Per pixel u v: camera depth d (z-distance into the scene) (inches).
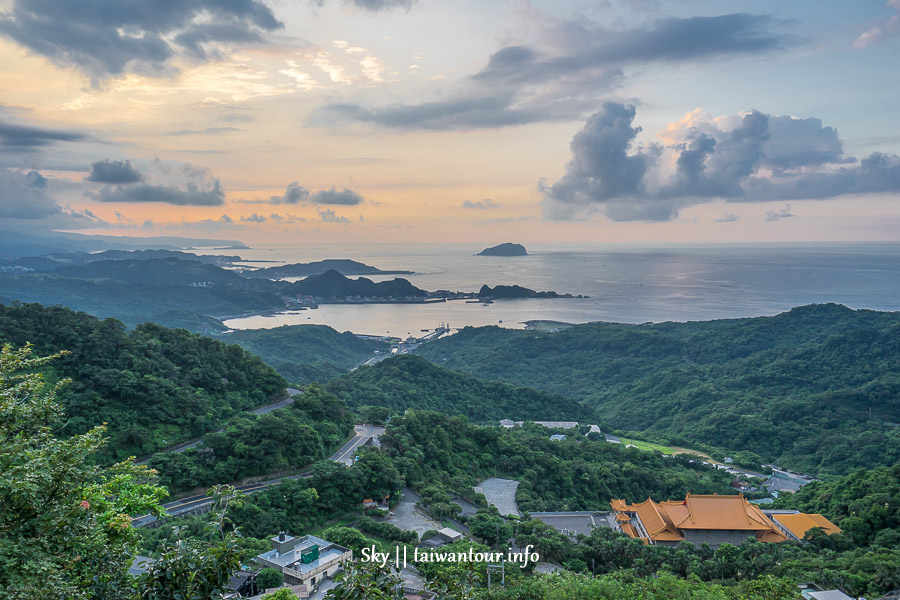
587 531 3388.3
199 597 677.9
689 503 3213.6
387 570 753.6
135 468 1051.3
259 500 2923.2
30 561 676.7
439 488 3538.4
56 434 3085.6
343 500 3166.8
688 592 2123.5
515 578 2284.7
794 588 2256.4
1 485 678.5
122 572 780.6
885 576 2413.9
